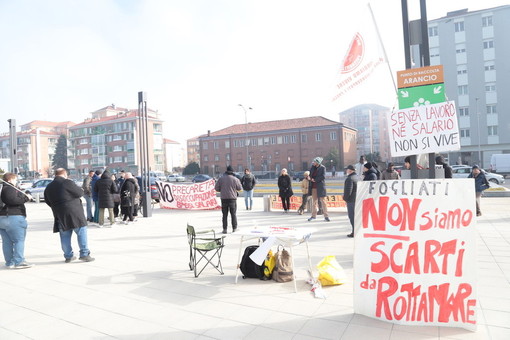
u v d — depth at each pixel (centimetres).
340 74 623
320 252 697
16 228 647
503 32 4956
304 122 6994
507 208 1289
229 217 1290
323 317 400
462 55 5172
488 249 684
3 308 460
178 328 386
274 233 518
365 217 409
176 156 10381
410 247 383
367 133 12662
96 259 709
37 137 9850
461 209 368
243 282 536
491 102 5034
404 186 392
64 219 674
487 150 5081
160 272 602
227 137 7462
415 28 491
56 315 434
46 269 643
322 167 1113
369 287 400
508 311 402
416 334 354
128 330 386
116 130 7894
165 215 1415
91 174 1244
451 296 367
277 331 369
